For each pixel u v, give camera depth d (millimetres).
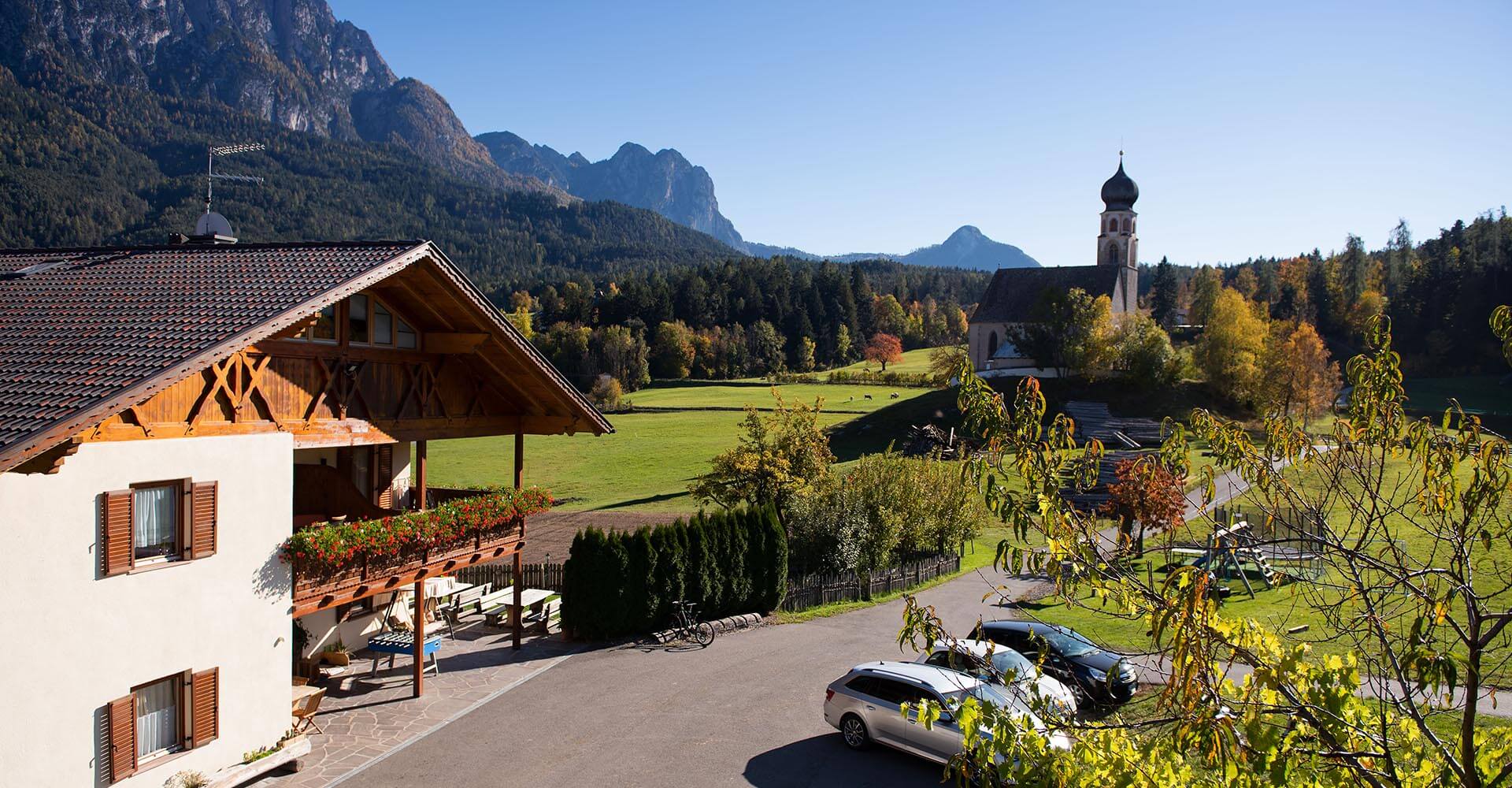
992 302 108250
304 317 15438
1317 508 7512
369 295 19203
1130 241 110312
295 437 17188
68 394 12508
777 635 25797
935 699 15875
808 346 148750
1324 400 62031
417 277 19297
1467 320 109562
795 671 22000
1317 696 6488
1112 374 85750
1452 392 90562
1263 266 183000
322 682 20875
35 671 12508
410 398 20422
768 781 15719
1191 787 6797
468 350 20547
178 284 17531
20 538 12352
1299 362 67875
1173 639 6434
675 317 156875
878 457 38156
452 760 16500
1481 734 6879
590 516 50875
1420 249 159750
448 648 24109
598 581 24438
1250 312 85750
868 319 175375
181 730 14625
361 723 18375
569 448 80125
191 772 14594
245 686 15633
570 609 24625
